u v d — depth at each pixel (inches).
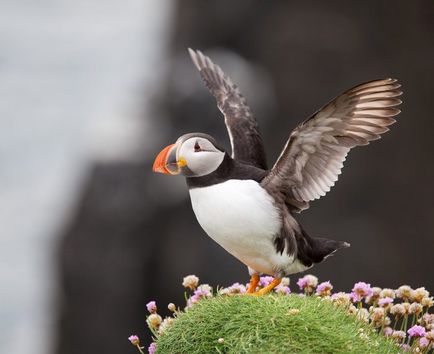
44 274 1112.2
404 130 709.3
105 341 698.8
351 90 240.4
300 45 745.6
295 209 266.1
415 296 263.6
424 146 706.8
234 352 222.7
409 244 692.7
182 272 677.9
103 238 696.4
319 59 741.9
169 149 259.3
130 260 689.0
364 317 252.5
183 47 784.9
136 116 765.3
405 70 726.5
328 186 261.7
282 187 260.4
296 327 226.1
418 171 701.9
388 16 735.7
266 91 738.2
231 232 255.3
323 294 265.1
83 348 702.5
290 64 745.6
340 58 738.2
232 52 770.8
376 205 698.8
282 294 251.6
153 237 692.7
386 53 733.3
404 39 730.8
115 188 704.4
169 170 258.1
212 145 256.5
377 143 706.8
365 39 737.6
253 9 762.2
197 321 234.5
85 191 713.6
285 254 259.3
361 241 689.6
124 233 692.1
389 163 705.0
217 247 676.7
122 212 695.1
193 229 684.7
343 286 676.7
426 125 711.1
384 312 259.3
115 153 725.3
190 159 255.0
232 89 314.2
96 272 695.1
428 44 727.7
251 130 299.4
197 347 229.3
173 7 810.8
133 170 709.3
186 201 687.7
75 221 708.7
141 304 695.1
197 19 782.5
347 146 256.7
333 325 231.5
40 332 1013.2
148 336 697.6
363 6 741.9
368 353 226.2
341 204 700.7
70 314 704.4
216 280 671.8
